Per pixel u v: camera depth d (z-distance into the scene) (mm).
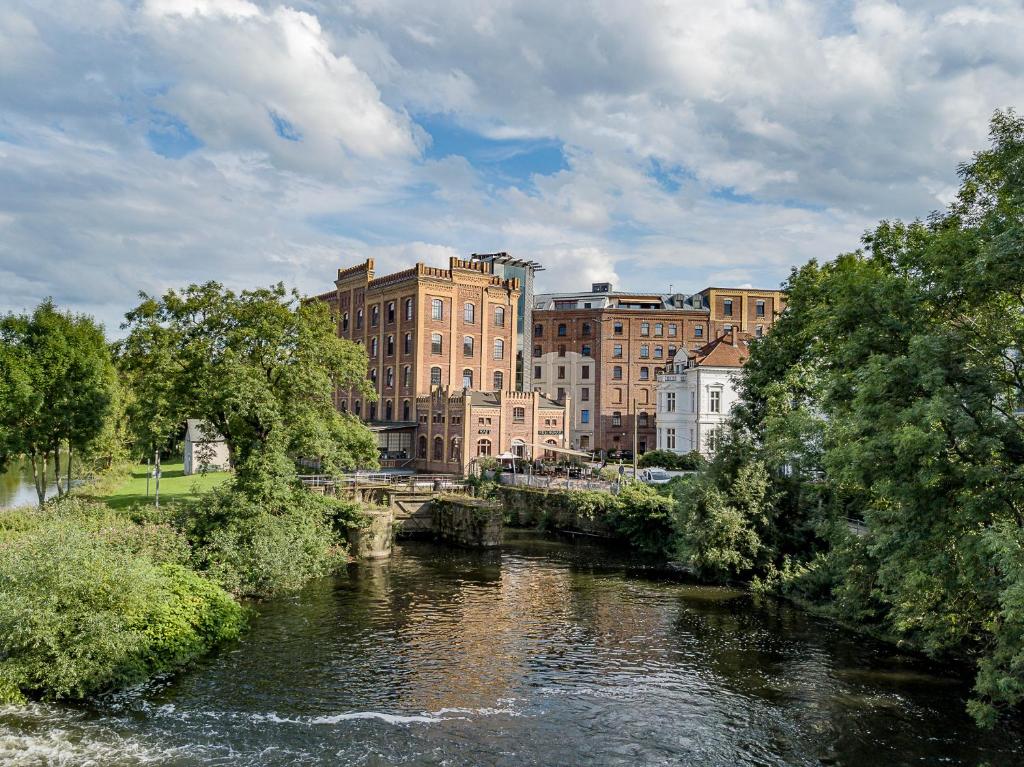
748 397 43375
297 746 17547
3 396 39688
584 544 46969
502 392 69000
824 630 27859
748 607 31281
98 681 20438
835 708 20391
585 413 96562
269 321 37000
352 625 27844
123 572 22141
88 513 34406
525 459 66938
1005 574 15453
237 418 37281
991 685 16469
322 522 39750
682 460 66750
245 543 32375
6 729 17922
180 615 24625
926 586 19938
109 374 50094
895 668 23672
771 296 97312
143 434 36562
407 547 45906
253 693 20781
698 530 35469
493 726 18953
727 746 18062
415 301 74812
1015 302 21266
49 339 42312
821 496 34750
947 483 17562
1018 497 16375
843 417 21469
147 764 16484
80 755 16781
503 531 50438
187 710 19469
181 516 33844
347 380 44625
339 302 89875
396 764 16828
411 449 74188
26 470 72750
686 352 72062
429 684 21844
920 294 20359
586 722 19328
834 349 29781
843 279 26766
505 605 31328
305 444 37438
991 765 17125
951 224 26562
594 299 102125
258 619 28453
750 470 35812
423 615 29469
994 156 22953
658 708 20297
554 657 24531
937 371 16891
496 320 80688
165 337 35562
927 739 18484
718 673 23141
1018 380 19094
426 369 74812
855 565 27797
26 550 21734
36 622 19875
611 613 30156
